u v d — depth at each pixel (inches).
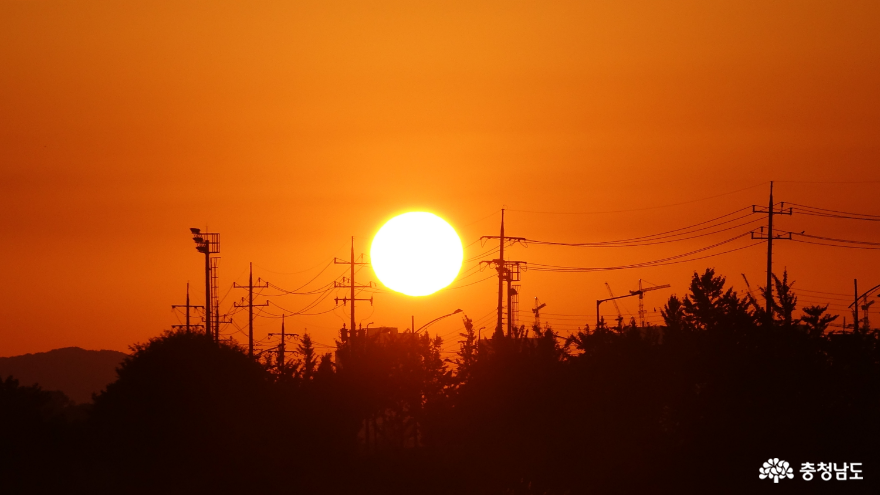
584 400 6914.4
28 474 6392.7
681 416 6441.9
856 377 5984.3
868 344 6067.9
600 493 6437.0
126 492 6515.8
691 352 7086.6
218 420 6914.4
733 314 6594.5
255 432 7165.4
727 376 6225.4
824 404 5954.7
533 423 6776.6
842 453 5575.8
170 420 6801.2
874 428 5615.2
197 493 6663.4
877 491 5428.2
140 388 6939.0
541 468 6732.3
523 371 7022.6
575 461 6683.1
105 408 6973.4
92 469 6624.0
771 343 6353.3
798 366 6097.4
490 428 6894.7
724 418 6053.2
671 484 6023.6
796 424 5792.3
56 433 7032.5
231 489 6815.9
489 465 6973.4
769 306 6683.1
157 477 6633.9
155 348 7190.0
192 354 7204.7
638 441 6643.7
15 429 6722.4
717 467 5866.1
